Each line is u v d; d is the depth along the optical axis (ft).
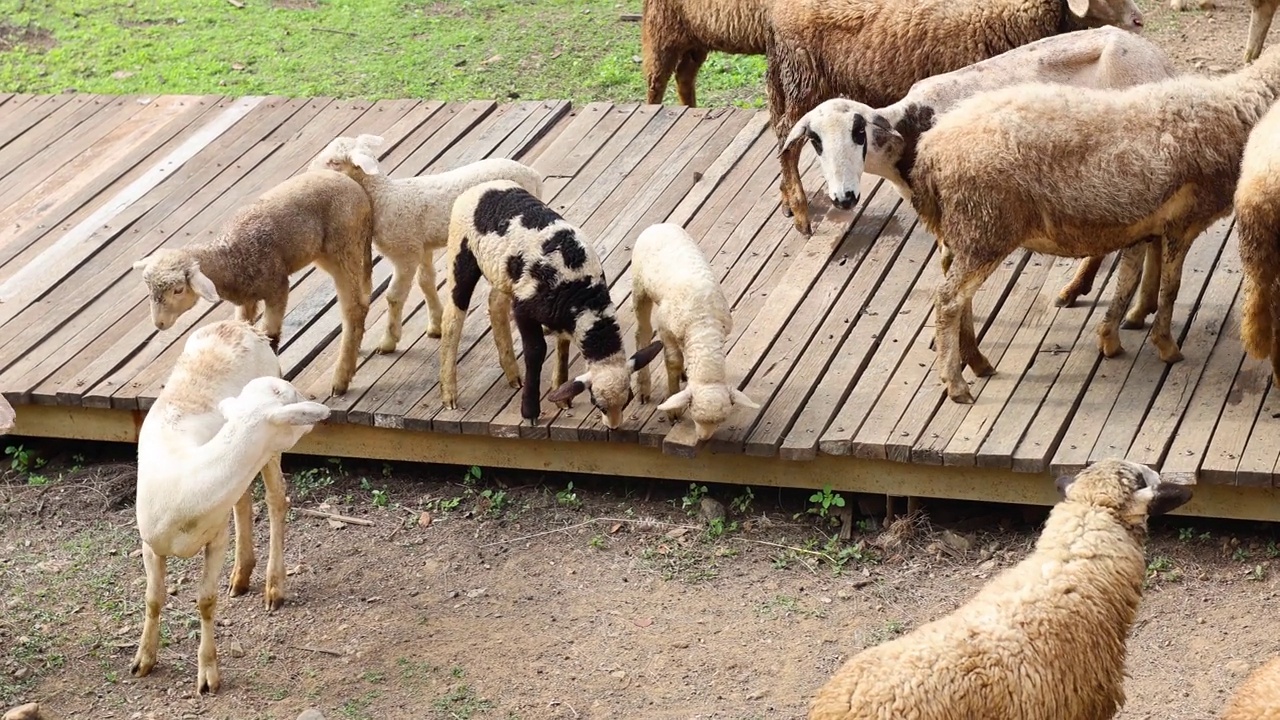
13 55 45.42
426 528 24.47
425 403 24.93
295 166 33.60
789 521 23.97
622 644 21.16
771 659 20.58
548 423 23.97
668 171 32.14
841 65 29.48
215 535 19.84
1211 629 20.45
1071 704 16.16
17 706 20.13
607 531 24.03
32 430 26.48
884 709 15.25
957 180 22.36
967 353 24.23
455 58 44.16
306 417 18.99
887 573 22.50
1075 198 22.15
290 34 46.55
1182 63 39.73
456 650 21.26
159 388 25.68
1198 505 22.12
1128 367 24.34
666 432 23.36
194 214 31.86
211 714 19.99
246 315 24.48
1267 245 21.43
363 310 25.16
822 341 25.59
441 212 25.30
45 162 34.81
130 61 44.68
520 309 23.06
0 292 29.25
